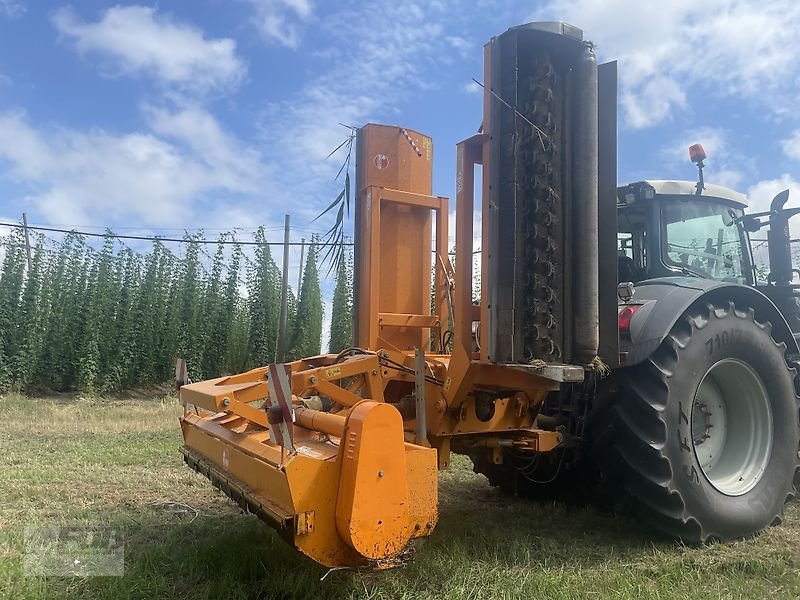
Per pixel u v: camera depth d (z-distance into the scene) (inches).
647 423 143.2
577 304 134.4
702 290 150.6
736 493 153.6
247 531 141.6
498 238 129.3
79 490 182.1
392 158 167.0
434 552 133.3
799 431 166.4
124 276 533.3
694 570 127.9
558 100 136.0
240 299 587.2
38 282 510.0
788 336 173.3
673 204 184.4
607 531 156.9
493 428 148.3
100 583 113.8
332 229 149.9
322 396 146.3
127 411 390.0
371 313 158.9
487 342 129.6
